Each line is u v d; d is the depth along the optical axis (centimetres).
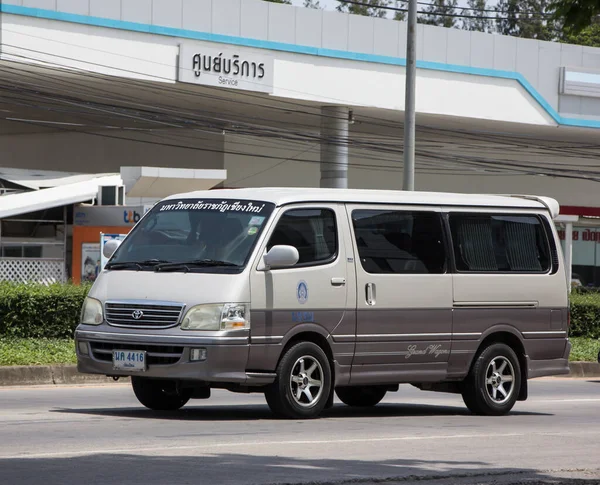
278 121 6412
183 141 6550
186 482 1064
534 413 2008
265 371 1586
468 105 6309
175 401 1775
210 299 1548
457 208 1830
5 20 4703
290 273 1609
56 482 1045
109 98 5653
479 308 1827
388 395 2350
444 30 6225
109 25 4984
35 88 5294
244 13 5462
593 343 3653
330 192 1705
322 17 5756
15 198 4250
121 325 1588
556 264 1950
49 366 2388
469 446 1437
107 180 4588
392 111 6069
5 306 2747
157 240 1673
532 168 7350
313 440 1418
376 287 1702
